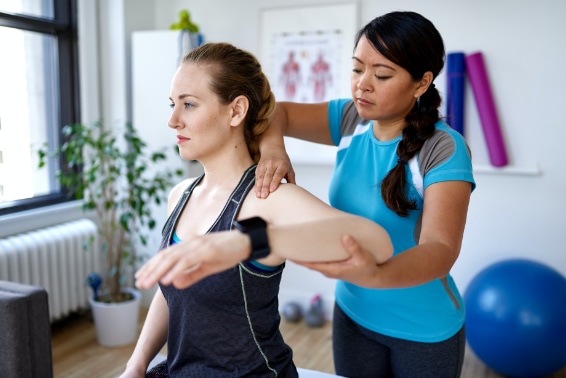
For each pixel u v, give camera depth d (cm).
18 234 279
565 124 271
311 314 315
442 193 108
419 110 121
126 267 336
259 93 110
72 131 288
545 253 282
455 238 101
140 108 324
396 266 87
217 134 104
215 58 103
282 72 318
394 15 115
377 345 135
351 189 131
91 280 289
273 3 319
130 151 328
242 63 106
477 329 247
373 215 125
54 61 313
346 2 301
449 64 280
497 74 279
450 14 284
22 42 295
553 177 276
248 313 99
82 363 266
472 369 264
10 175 292
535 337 232
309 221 83
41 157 274
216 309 99
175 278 73
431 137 117
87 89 323
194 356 107
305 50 312
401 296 126
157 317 121
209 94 102
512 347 237
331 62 307
